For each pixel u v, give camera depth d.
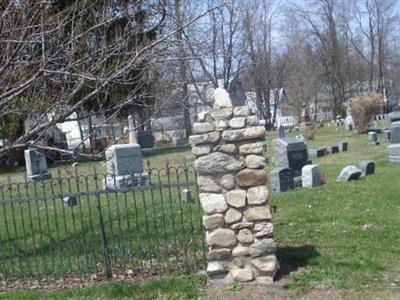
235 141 5.40
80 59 5.98
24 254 7.50
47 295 5.71
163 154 28.11
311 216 8.65
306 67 62.19
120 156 14.79
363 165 13.62
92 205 11.59
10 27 5.82
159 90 7.19
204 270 6.04
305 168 12.32
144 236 7.95
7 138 7.32
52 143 8.33
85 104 6.70
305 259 6.11
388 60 69.25
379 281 5.43
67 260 7.02
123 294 5.52
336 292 5.19
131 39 6.80
